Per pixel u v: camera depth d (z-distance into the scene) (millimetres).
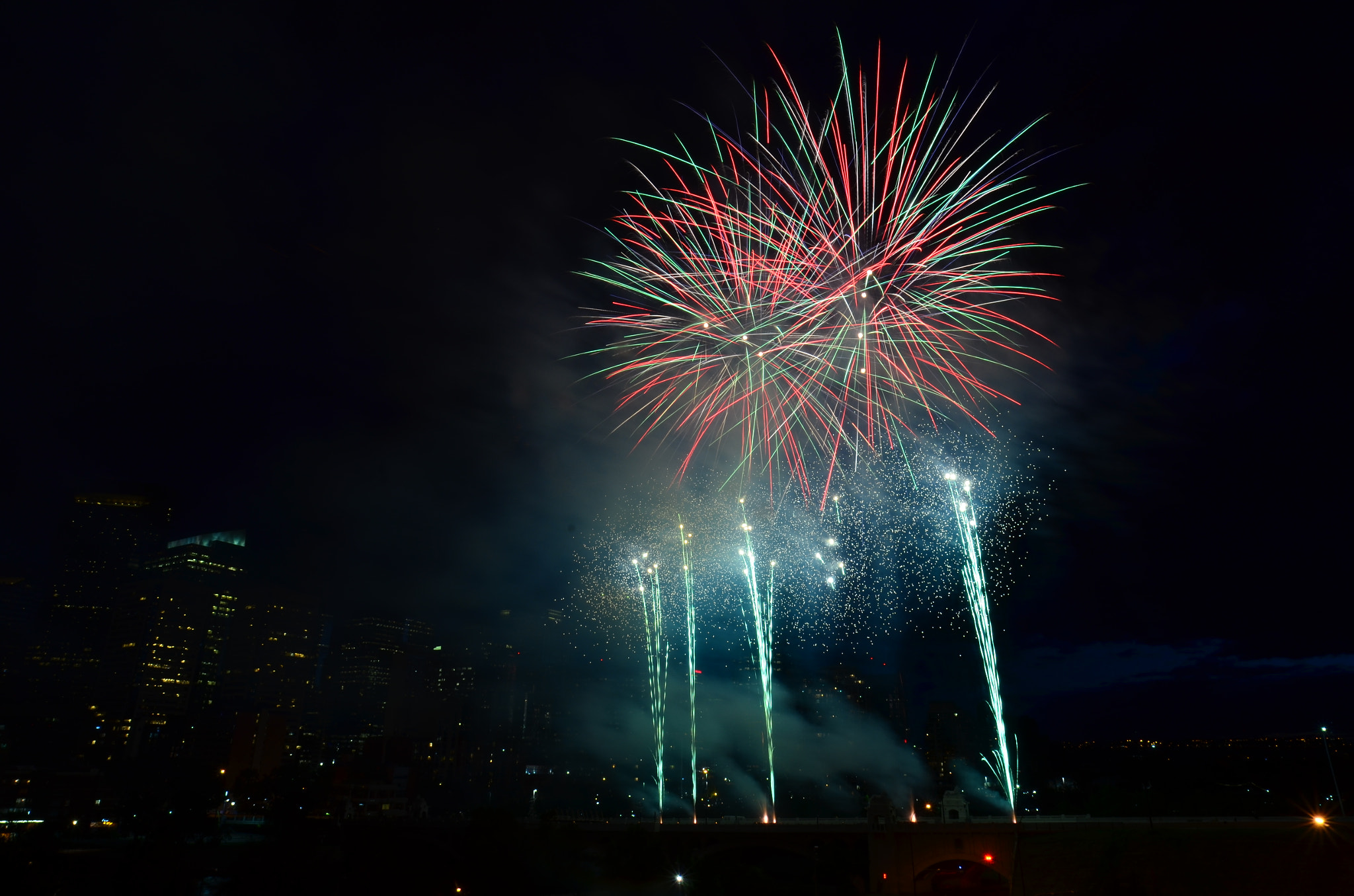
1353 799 147750
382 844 167125
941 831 121188
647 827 142500
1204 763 179500
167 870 153875
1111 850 95188
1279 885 80062
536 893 125188
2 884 130625
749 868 126562
